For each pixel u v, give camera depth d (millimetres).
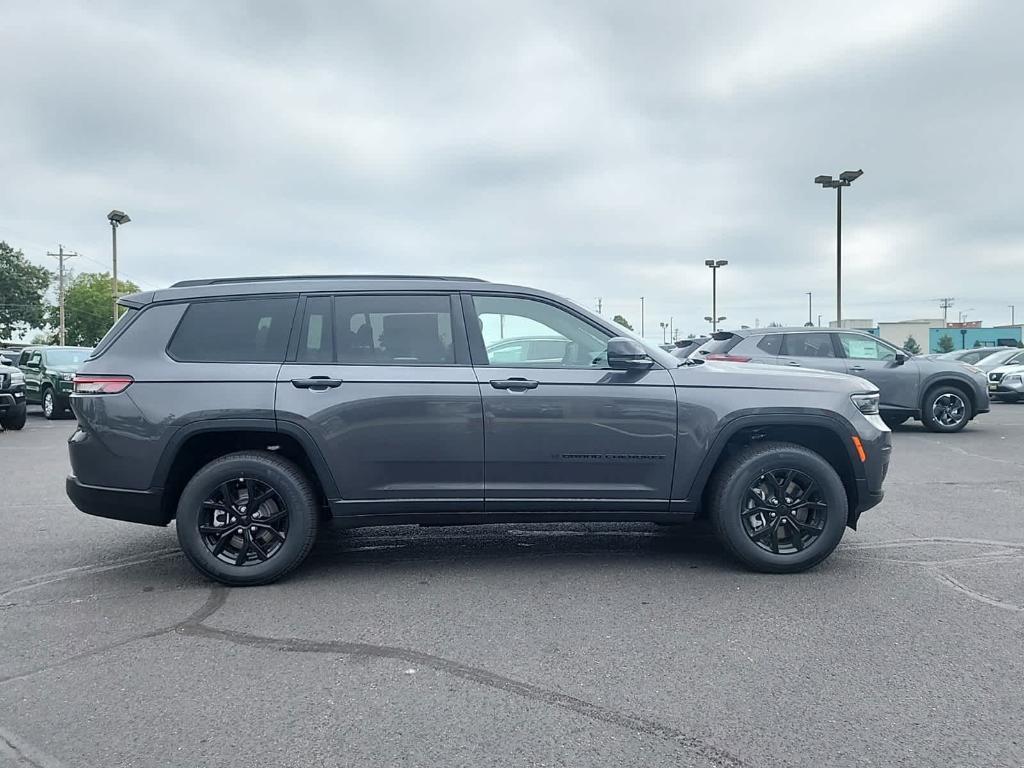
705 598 4227
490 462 4508
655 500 4609
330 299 4621
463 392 4473
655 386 4562
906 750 2615
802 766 2521
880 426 4754
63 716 2898
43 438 12602
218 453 4684
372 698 3037
